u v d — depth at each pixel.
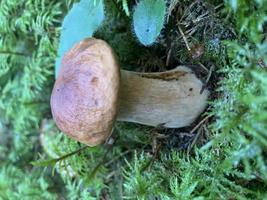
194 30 0.18
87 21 0.19
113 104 0.16
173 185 0.17
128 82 0.17
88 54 0.16
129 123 0.20
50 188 0.25
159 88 0.17
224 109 0.16
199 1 0.18
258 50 0.14
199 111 0.18
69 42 0.19
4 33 0.24
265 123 0.13
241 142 0.15
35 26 0.23
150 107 0.17
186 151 0.19
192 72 0.18
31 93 0.25
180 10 0.19
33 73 0.24
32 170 0.26
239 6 0.15
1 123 0.27
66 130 0.16
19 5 0.24
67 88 0.16
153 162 0.19
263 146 0.14
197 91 0.18
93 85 0.16
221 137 0.14
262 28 0.15
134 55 0.21
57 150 0.21
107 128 0.16
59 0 0.23
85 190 0.21
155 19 0.18
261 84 0.14
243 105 0.15
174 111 0.17
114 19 0.21
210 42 0.18
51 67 0.24
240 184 0.16
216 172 0.16
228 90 0.16
